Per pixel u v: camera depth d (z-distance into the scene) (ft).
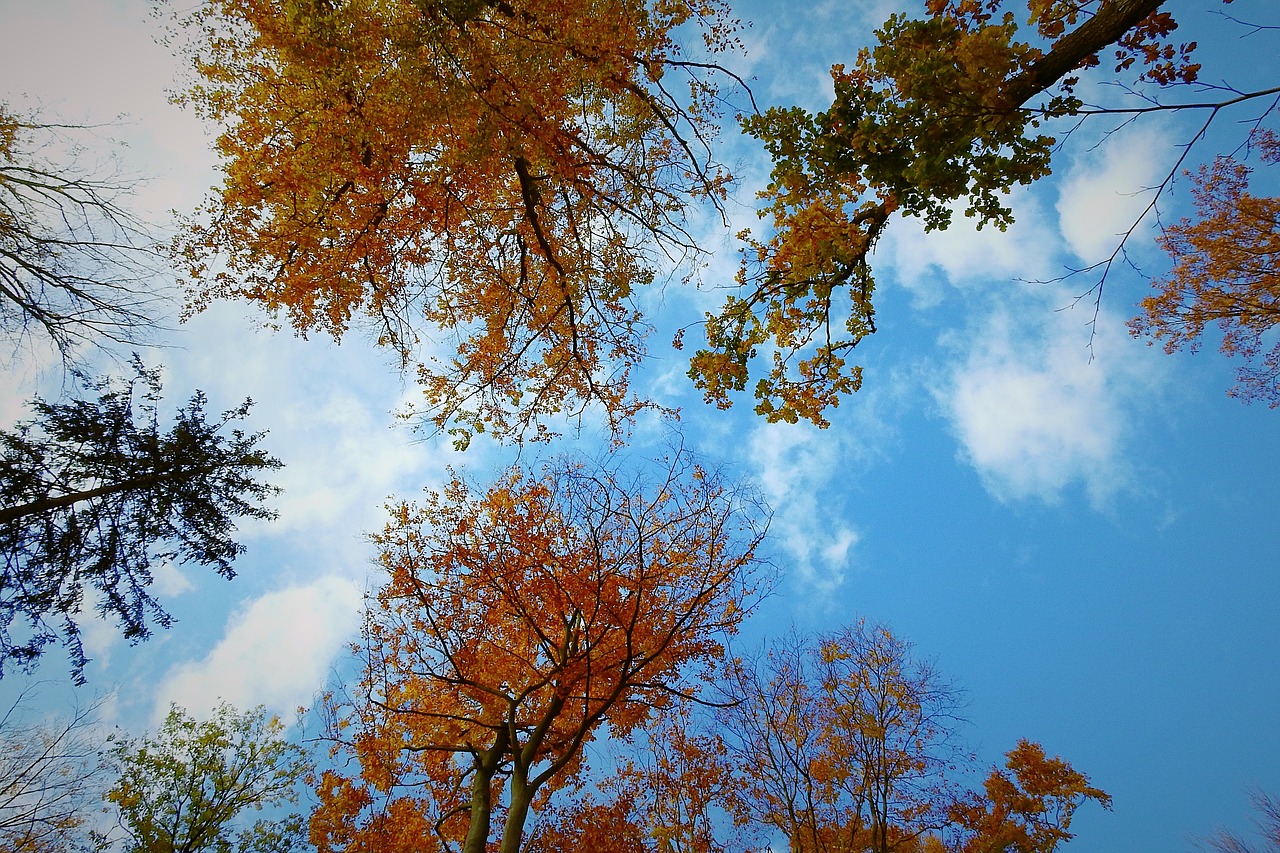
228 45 31.27
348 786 40.09
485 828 29.81
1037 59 18.28
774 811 47.26
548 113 33.27
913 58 19.42
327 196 33.94
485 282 41.70
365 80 29.99
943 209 20.83
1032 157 19.01
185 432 32.60
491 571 37.76
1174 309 42.83
